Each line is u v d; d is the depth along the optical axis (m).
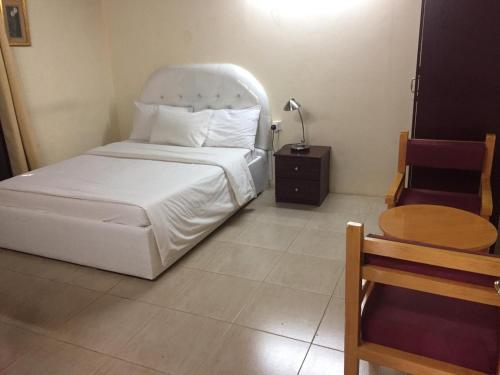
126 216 2.46
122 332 2.08
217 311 2.22
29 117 3.73
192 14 3.92
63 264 2.77
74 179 2.96
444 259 1.11
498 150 2.61
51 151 3.99
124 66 4.45
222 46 3.91
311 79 3.65
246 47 3.81
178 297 2.36
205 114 3.81
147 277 2.51
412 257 1.15
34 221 2.75
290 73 3.71
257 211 3.56
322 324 2.08
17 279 2.60
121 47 4.39
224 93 3.90
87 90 4.29
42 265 2.76
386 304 1.45
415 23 3.17
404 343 1.33
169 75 4.09
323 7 3.41
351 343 1.37
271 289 2.41
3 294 2.44
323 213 3.46
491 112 2.55
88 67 4.26
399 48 3.28
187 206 2.73
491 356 1.21
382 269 1.23
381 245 1.19
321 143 3.81
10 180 3.00
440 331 1.30
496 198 2.69
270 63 3.76
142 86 4.44
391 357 1.32
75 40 4.08
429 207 2.24
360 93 3.51
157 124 3.92
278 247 2.91
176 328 2.10
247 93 3.81
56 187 2.79
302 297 2.32
